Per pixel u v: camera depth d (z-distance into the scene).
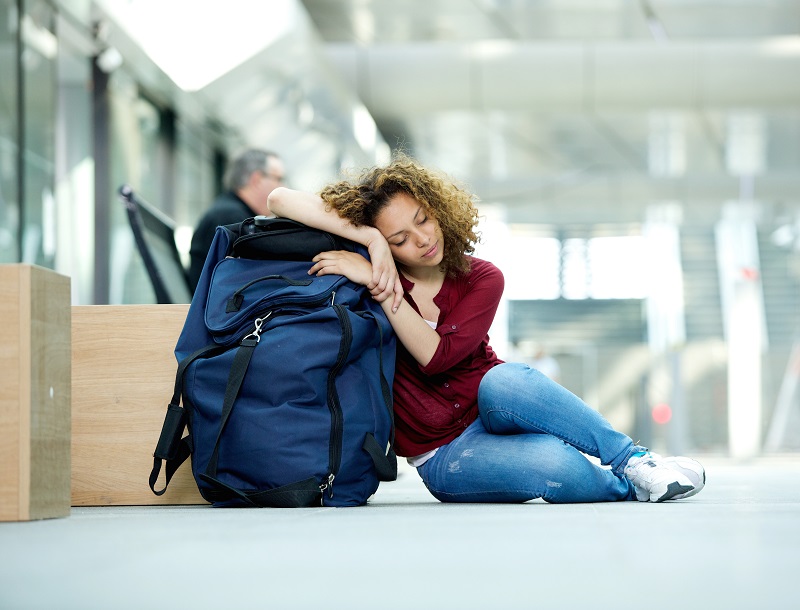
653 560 1.29
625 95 9.77
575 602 0.99
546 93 9.73
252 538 1.59
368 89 9.66
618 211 16.14
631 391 14.10
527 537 1.57
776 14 9.75
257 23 7.14
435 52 9.64
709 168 14.75
